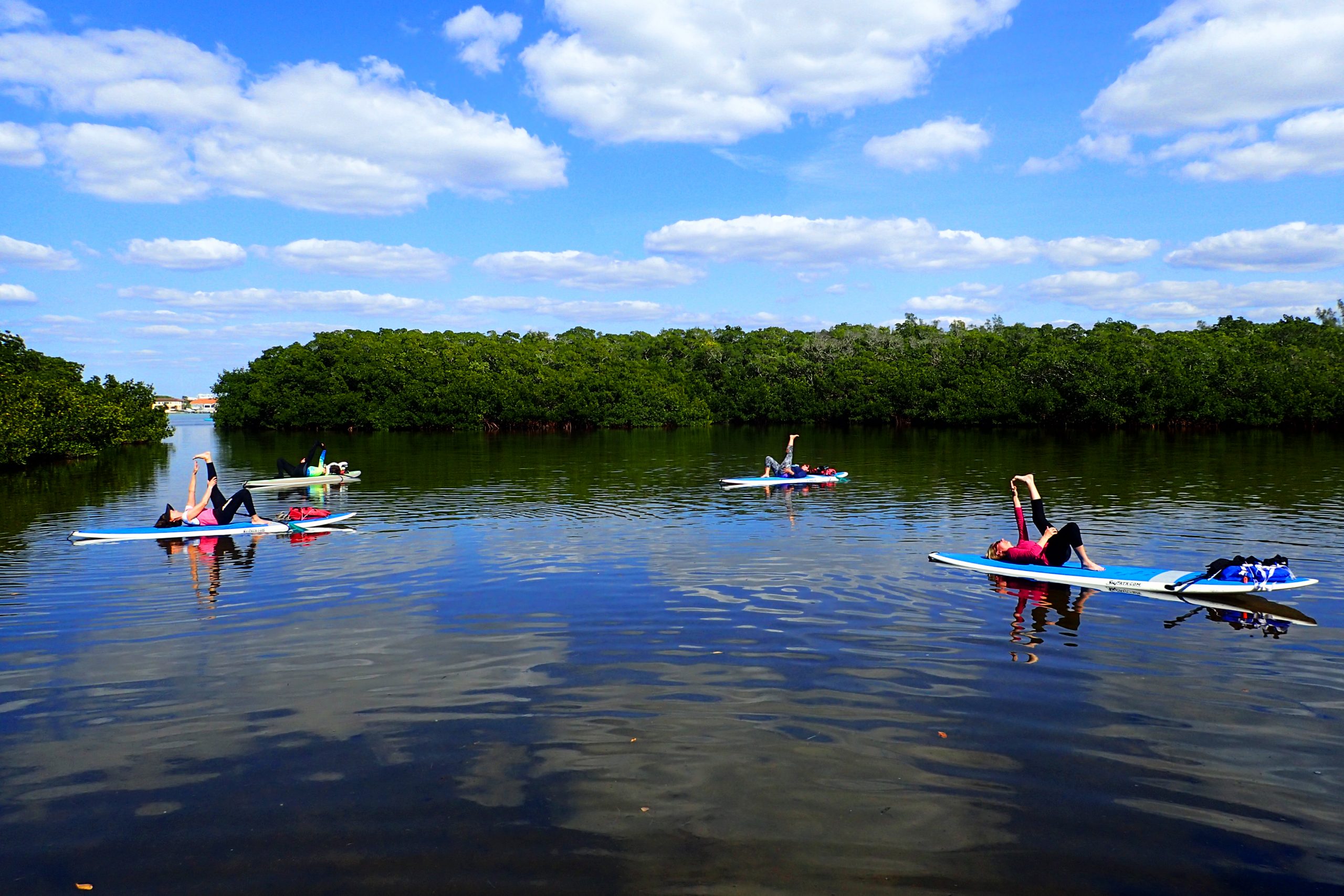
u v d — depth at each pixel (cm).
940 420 8981
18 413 3712
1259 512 1973
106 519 2045
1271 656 876
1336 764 618
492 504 2264
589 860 493
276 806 561
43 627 1019
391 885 468
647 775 603
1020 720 703
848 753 638
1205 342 8569
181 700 764
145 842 517
